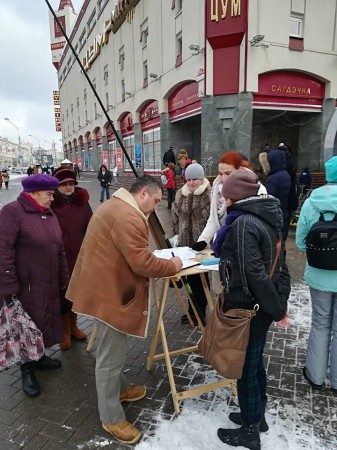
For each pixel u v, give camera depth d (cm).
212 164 1310
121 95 2338
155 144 1938
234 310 186
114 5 2261
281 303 183
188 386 263
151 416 230
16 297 255
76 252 326
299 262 585
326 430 217
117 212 198
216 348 187
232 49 1237
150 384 266
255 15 1205
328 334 252
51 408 240
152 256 200
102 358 206
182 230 342
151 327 358
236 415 223
